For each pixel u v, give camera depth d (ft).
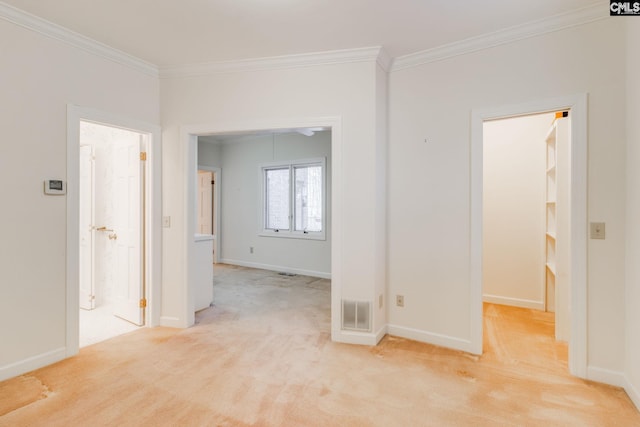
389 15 7.77
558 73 7.82
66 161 8.58
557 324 9.89
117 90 9.73
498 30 8.35
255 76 10.23
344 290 9.66
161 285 10.97
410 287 9.93
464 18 7.86
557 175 9.82
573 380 7.53
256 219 22.16
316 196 19.81
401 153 10.00
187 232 10.75
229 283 17.49
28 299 7.91
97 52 9.18
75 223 8.75
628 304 7.02
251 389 7.13
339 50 9.41
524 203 13.15
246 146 22.63
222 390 7.09
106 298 13.00
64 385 7.27
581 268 7.54
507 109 8.45
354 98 9.48
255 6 7.44
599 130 7.38
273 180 21.75
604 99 7.34
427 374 7.80
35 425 5.94
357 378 7.61
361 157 9.45
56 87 8.39
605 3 7.20
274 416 6.23
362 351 9.04
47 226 8.23
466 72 9.00
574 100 7.63
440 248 9.46
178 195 10.77
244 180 22.79
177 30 8.50
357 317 9.57
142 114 10.42
